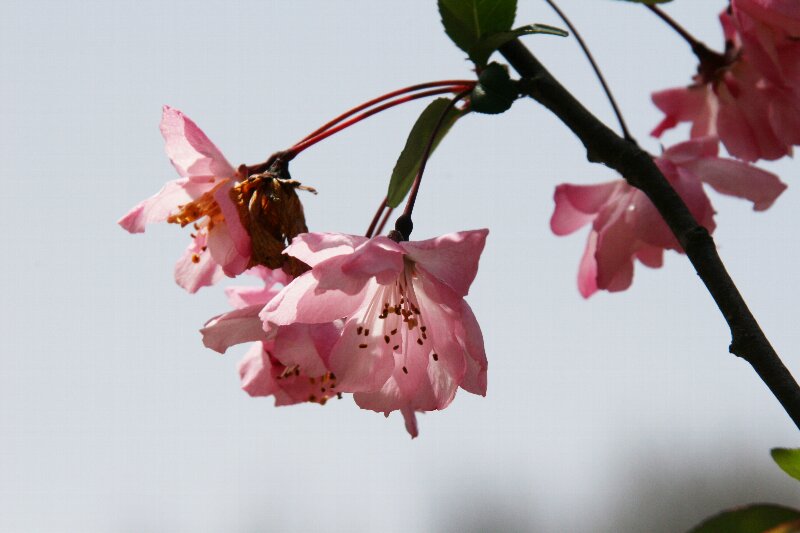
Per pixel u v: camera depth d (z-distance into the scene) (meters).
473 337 0.64
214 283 0.67
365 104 0.66
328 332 0.65
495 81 0.64
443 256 0.64
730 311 0.61
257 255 0.65
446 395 0.65
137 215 0.66
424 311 0.65
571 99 0.64
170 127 0.66
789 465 0.62
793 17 0.65
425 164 0.65
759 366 0.61
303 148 0.66
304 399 0.67
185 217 0.66
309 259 0.64
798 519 0.58
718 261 0.62
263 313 0.64
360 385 0.65
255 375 0.68
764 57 0.66
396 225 0.64
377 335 0.65
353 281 0.64
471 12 0.65
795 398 0.60
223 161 0.66
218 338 0.66
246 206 0.65
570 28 0.65
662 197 0.63
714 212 0.66
